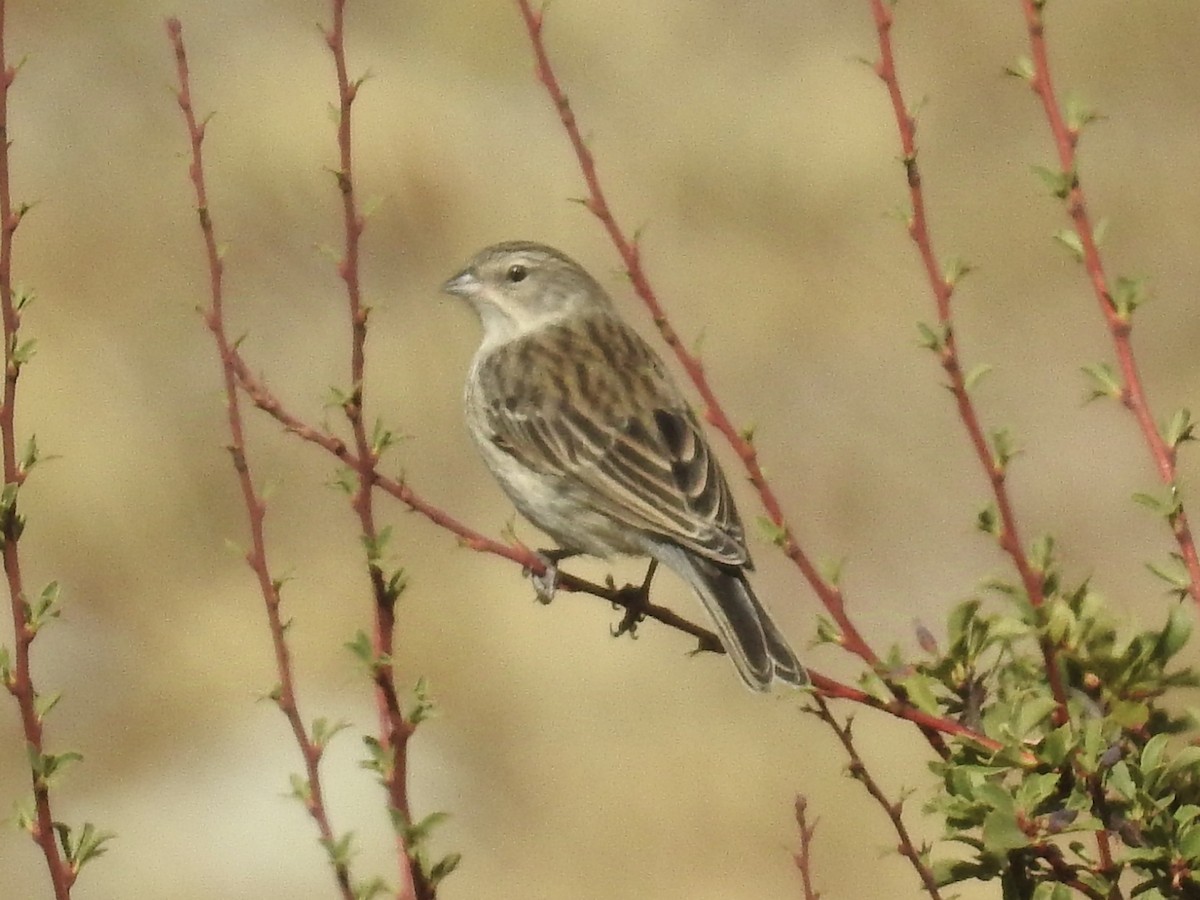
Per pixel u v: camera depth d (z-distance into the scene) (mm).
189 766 14078
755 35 21406
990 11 20922
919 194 6230
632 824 13250
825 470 16281
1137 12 20531
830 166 19609
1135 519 15328
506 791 13664
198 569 15539
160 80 20141
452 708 14258
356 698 14414
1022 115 20234
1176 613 6285
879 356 17594
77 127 19734
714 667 14320
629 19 21500
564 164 19703
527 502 9031
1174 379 16984
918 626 6523
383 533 6145
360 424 6355
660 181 19703
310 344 17594
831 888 12641
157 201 18922
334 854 6023
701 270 18703
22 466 6266
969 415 6141
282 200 18953
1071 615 6242
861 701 6328
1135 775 6055
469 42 20984
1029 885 6242
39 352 16781
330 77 20016
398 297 18172
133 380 16812
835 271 18656
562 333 9539
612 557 8859
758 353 17734
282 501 16000
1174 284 18016
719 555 8188
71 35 20703
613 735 13906
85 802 13953
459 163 19406
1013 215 19031
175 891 13094
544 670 14414
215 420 16531
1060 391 16922
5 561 6199
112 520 15695
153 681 14758
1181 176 19109
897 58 20797
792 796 13141
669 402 8961
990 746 6125
